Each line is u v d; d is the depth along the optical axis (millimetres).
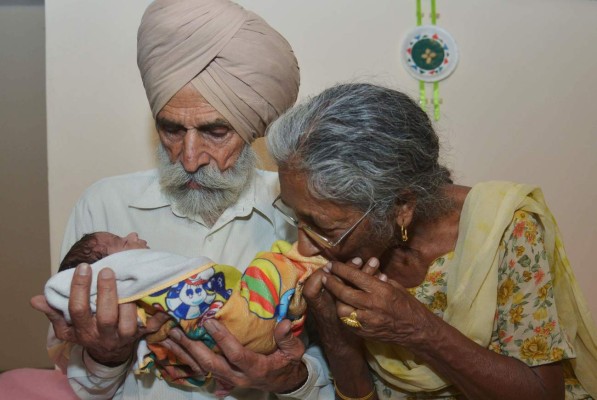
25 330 3445
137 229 1730
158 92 1551
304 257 1501
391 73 2504
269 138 1368
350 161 1303
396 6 2484
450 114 2555
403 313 1399
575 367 1683
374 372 1725
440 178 1461
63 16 2299
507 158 2605
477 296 1521
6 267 3369
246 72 1560
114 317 1382
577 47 2594
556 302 1625
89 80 2324
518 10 2549
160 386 1633
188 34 1527
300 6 2420
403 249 1605
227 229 1729
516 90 2582
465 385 1492
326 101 1358
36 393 1955
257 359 1438
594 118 2633
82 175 2350
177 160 1614
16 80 3227
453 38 2523
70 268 1513
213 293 1470
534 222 1562
